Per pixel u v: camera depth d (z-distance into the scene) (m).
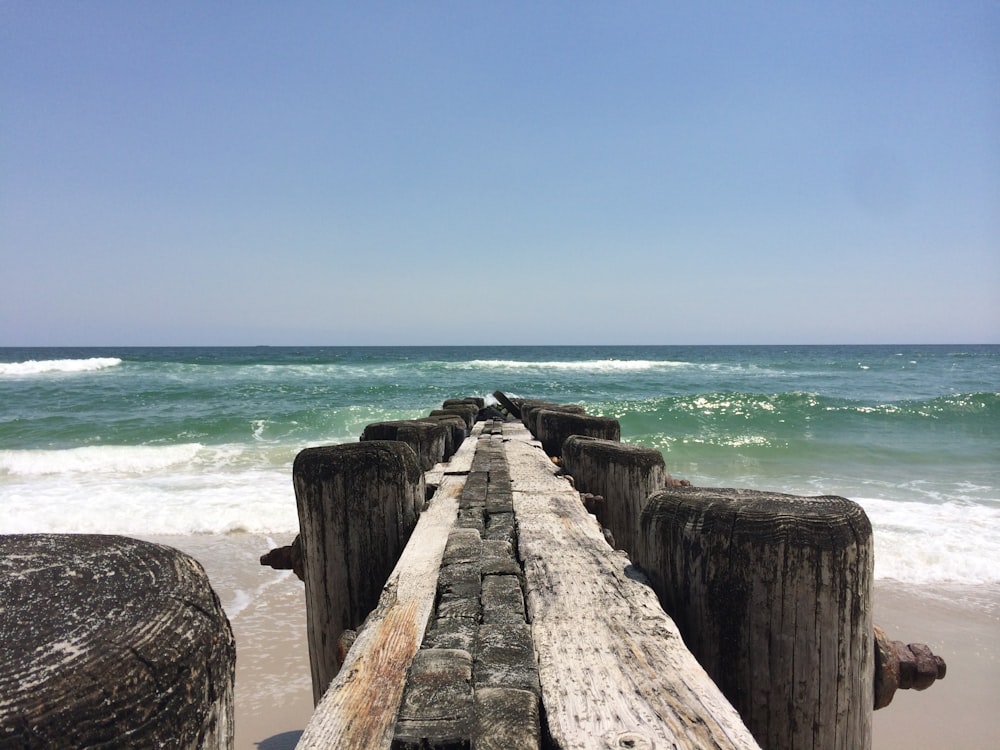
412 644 2.12
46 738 0.74
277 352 104.19
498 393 12.09
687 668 1.84
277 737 4.65
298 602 6.87
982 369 45.69
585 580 2.52
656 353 93.25
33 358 78.88
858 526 2.12
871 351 109.31
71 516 9.43
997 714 5.09
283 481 11.57
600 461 4.29
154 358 60.78
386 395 26.70
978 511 9.63
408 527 3.23
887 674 2.22
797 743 2.10
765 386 30.83
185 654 0.90
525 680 1.75
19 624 0.85
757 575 2.11
